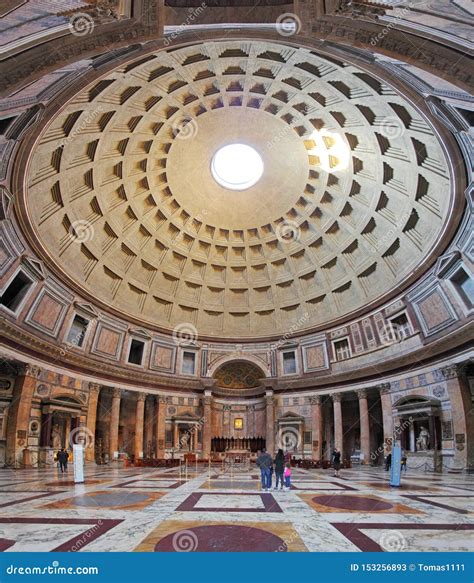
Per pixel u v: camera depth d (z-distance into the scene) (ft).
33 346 78.18
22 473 59.36
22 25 28.22
